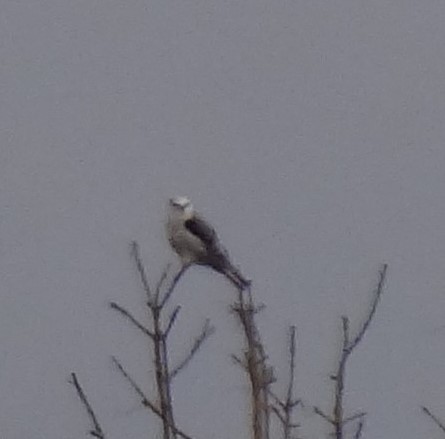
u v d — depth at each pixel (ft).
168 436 42.60
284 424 42.68
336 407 42.63
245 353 43.32
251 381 42.86
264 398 42.78
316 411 42.93
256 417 42.47
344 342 43.47
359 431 42.78
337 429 42.45
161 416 42.78
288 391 43.14
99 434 43.14
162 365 43.47
